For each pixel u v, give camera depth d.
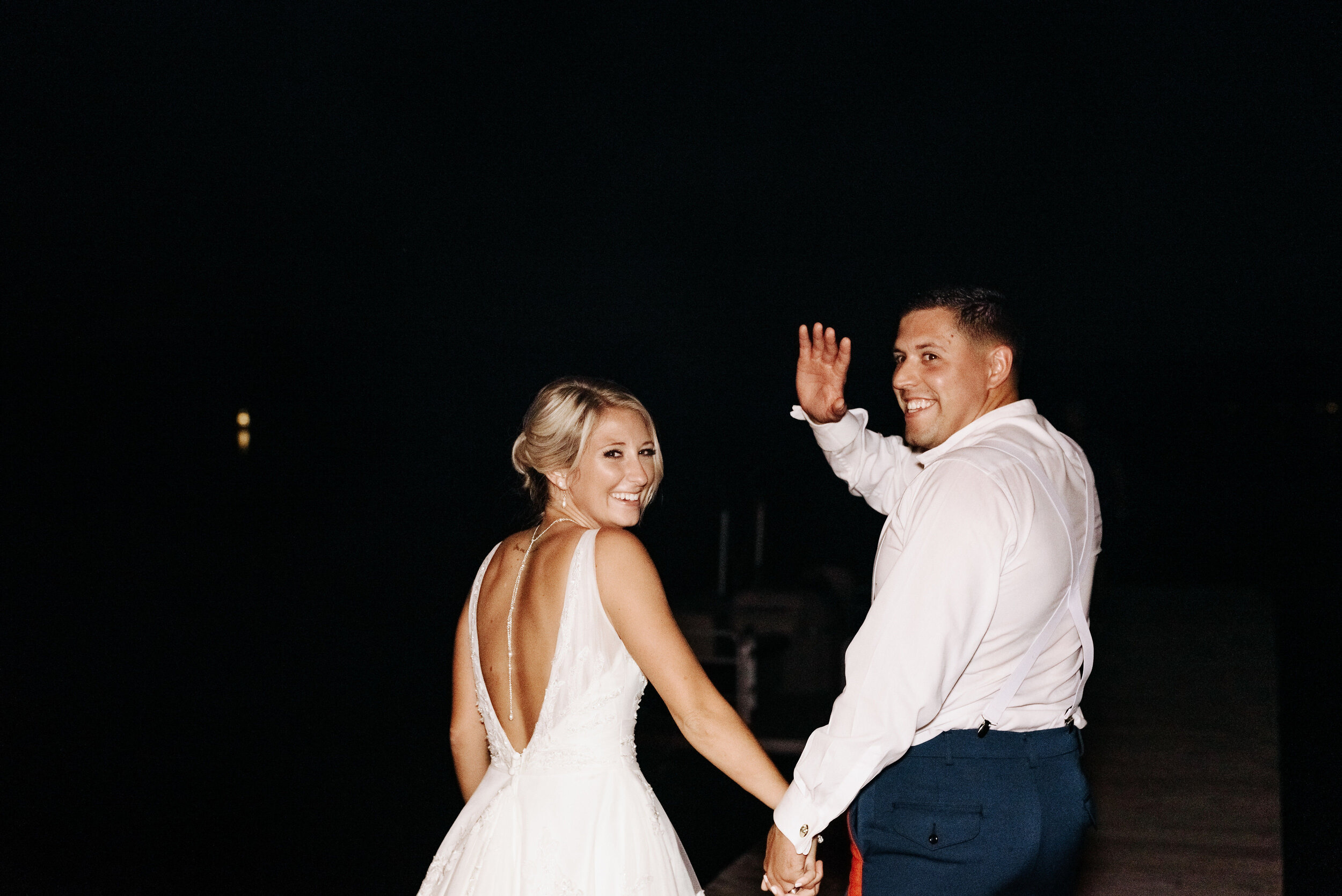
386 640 8.98
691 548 15.59
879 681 1.81
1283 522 19.44
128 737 6.16
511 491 2.21
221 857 4.42
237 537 15.77
